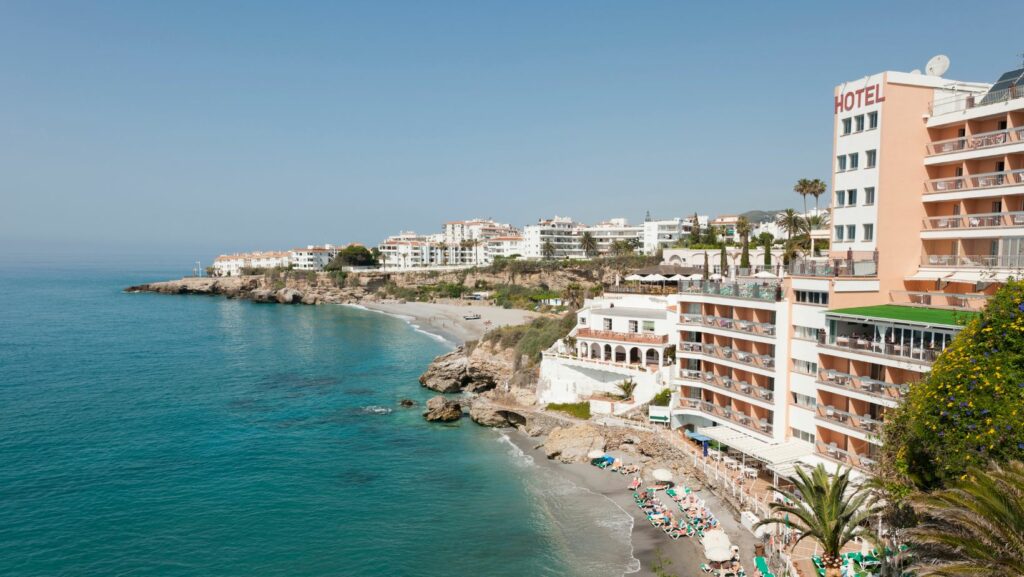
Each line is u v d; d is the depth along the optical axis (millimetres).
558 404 71938
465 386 95375
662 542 43812
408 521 49250
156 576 41594
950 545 21188
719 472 48812
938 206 47000
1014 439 24500
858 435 40125
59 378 104062
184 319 191875
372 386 97812
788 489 44906
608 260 197125
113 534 47406
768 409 48812
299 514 50812
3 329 165125
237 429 74625
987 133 42562
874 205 46094
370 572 41875
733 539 41875
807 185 109375
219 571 42219
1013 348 26750
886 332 39812
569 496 52906
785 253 88125
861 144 47156
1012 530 19719
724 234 154250
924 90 46344
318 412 82250
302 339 149000
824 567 33531
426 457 64125
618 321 70688
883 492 32781
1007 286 29031
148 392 94000
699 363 57969
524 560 42781
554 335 81500
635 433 60406
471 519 49375
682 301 58281
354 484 57031
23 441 69625
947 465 26250
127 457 64562
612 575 40125
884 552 30531
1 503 52719
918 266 46781
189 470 60875
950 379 27531
